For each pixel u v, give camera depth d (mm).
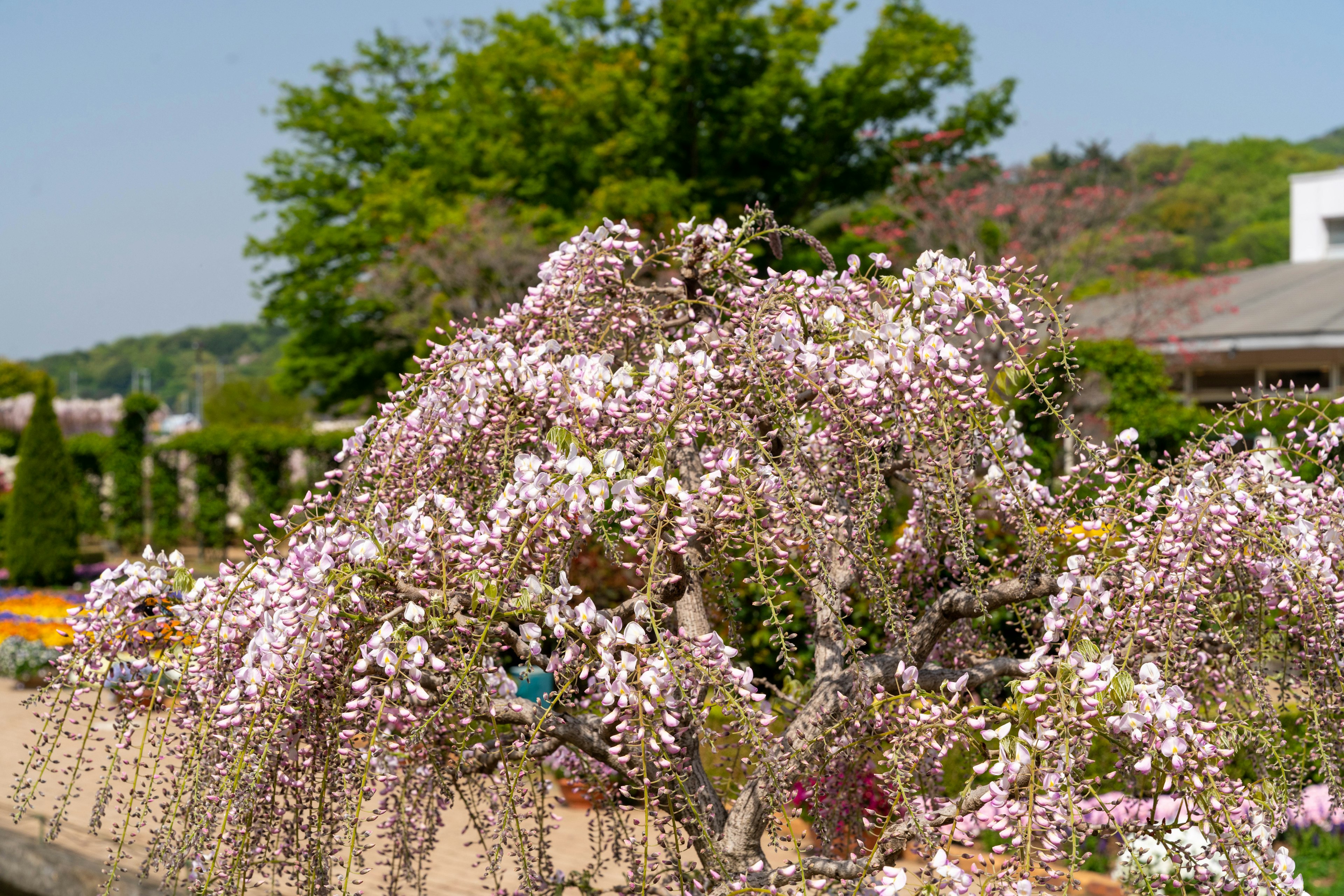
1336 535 2188
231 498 18484
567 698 2010
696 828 2102
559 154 18781
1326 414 2391
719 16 16812
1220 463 2287
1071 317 2176
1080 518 2396
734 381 2217
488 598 1827
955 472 2195
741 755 2494
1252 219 46312
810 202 19734
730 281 2639
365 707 1907
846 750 2199
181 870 2230
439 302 16266
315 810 2088
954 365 2051
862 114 18172
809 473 2170
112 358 104125
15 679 8875
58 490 16656
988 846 2541
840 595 2379
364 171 23891
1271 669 2439
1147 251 17562
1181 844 1848
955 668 2877
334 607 1847
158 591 2131
